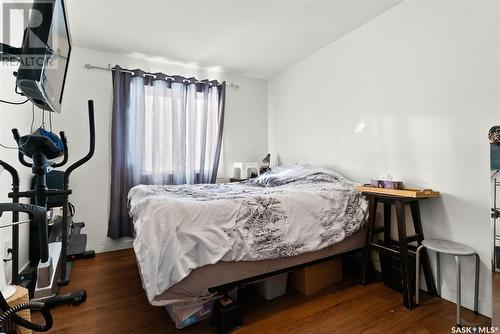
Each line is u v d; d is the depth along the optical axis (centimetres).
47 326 94
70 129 270
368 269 202
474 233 164
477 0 162
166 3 205
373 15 225
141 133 292
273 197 168
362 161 241
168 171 309
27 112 228
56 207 244
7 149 183
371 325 145
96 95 282
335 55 270
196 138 330
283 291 181
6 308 88
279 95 362
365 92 238
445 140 179
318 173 248
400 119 208
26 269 202
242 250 144
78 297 167
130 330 141
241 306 165
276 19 229
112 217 277
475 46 163
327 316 154
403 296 166
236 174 357
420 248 172
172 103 309
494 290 149
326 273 193
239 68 343
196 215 137
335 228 184
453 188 175
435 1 184
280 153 362
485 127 159
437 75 183
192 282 131
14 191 147
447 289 176
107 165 286
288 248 159
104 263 242
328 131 280
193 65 331
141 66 306
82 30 243
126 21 229
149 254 123
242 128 371
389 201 183
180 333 138
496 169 151
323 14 222
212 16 223
